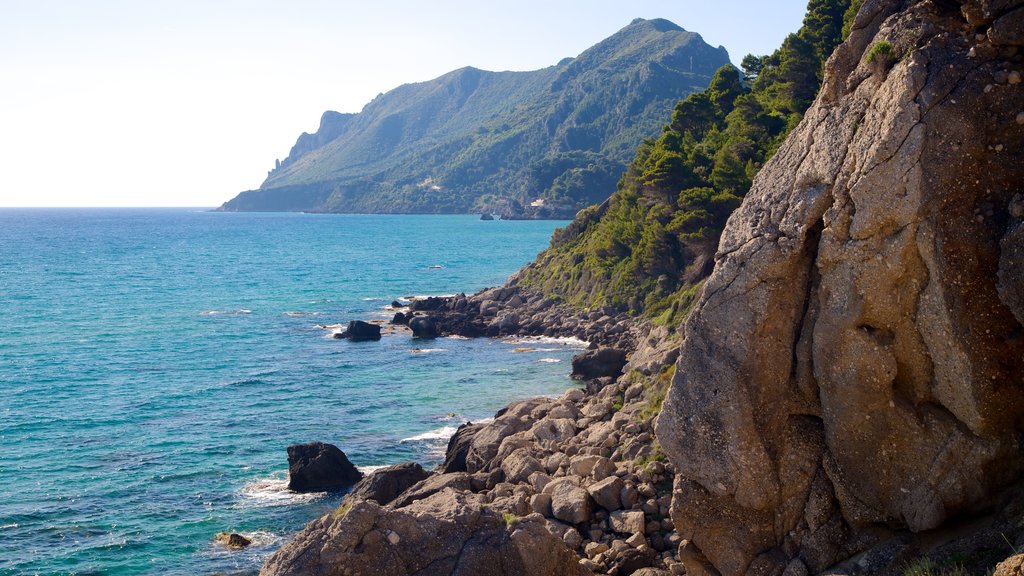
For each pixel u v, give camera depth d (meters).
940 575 13.44
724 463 16.42
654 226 70.38
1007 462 14.24
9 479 38.69
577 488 26.47
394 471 31.77
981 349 14.06
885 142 14.63
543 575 17.62
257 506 35.19
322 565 16.28
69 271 144.12
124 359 67.50
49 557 30.61
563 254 92.81
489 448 34.81
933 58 14.68
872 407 15.24
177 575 29.09
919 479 14.98
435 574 16.91
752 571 16.55
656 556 23.05
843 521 16.00
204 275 139.00
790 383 16.34
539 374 59.59
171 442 44.34
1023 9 13.98
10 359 67.25
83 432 46.44
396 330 82.06
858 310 15.01
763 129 66.44
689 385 16.77
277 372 62.12
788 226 15.97
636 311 71.56
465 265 156.88
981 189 14.21
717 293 16.64
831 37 68.31
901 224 14.48
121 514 34.44
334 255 182.62
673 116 85.62
